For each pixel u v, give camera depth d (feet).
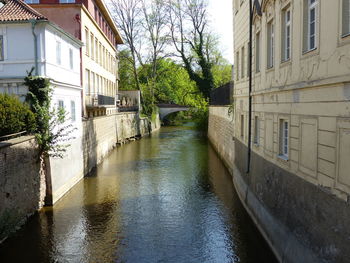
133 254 33.27
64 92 55.21
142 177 63.77
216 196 51.39
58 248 34.50
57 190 49.55
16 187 38.63
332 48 21.61
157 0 152.05
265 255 32.65
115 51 144.36
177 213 44.06
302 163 26.30
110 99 105.09
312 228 24.12
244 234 37.45
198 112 157.89
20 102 44.21
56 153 47.80
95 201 49.14
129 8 155.02
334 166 21.25
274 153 33.88
